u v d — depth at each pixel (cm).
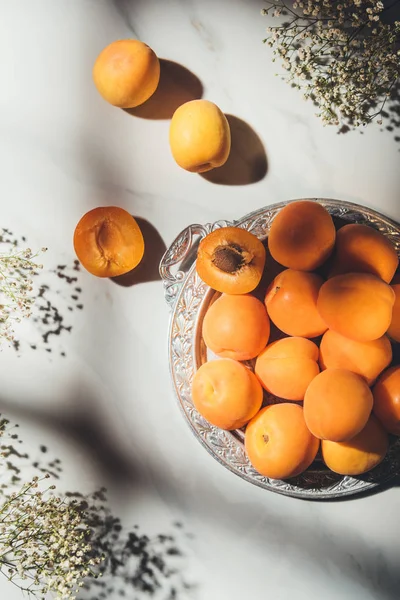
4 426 69
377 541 66
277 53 68
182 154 64
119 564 68
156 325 68
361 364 58
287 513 67
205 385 59
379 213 64
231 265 59
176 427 68
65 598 67
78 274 68
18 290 68
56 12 69
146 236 68
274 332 63
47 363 68
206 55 68
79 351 68
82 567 68
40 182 69
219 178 68
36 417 69
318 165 67
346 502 67
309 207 58
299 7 67
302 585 67
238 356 61
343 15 64
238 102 68
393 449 63
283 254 58
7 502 65
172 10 68
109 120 68
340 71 65
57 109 69
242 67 68
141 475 68
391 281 61
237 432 63
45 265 68
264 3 68
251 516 67
